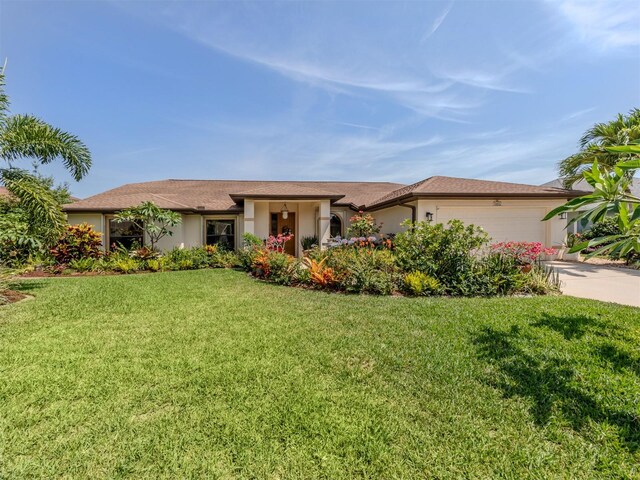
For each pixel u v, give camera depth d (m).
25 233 9.52
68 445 2.85
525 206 15.35
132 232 16.91
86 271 13.68
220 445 2.86
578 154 15.38
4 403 3.48
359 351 4.84
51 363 4.47
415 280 8.71
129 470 2.59
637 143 2.94
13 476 2.53
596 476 2.51
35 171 10.73
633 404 3.32
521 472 2.55
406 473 2.55
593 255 3.49
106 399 3.57
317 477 2.53
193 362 4.49
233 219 18.92
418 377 4.04
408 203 15.34
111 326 6.14
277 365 4.39
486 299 8.09
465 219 14.95
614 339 5.10
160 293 9.17
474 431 3.02
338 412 3.32
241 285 10.53
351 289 9.11
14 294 8.79
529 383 3.81
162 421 3.18
